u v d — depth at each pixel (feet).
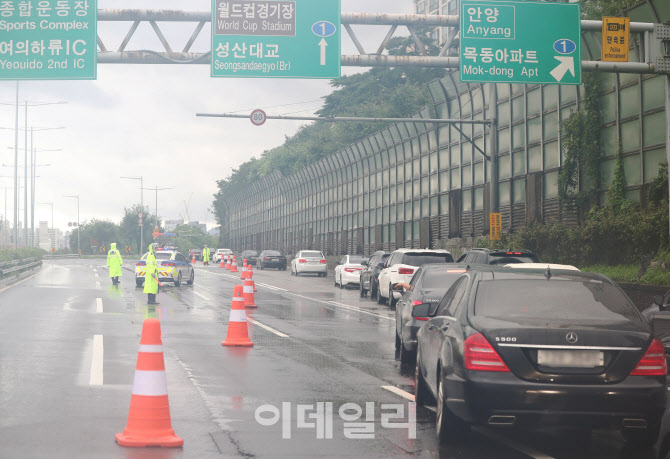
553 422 24.62
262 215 340.18
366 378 40.86
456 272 47.70
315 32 77.36
